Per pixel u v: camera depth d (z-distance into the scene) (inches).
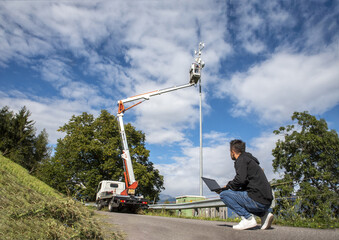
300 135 653.3
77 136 1128.8
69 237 94.3
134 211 549.0
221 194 141.3
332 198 166.4
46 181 1077.8
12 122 1202.0
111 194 557.9
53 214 103.3
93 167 1130.0
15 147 1079.0
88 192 1034.1
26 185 127.8
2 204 95.4
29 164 1113.4
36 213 97.7
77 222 107.0
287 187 199.0
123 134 663.8
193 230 137.6
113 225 152.1
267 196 130.1
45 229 91.1
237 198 134.7
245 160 136.7
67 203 112.0
